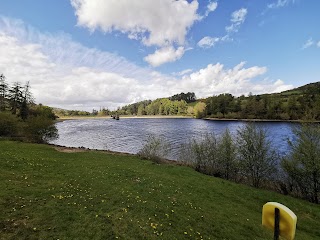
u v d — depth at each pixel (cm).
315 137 2542
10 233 995
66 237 1033
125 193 1792
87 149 5250
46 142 5781
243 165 3123
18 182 1689
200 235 1306
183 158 4216
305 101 13012
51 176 2041
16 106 10175
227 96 19750
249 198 2358
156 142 4388
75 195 1580
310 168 2472
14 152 2988
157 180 2397
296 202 2323
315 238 1681
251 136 3072
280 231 532
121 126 15088
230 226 1549
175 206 1684
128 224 1245
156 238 1148
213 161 3494
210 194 2256
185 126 13212
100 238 1063
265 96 16288
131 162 3491
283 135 7306
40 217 1180
